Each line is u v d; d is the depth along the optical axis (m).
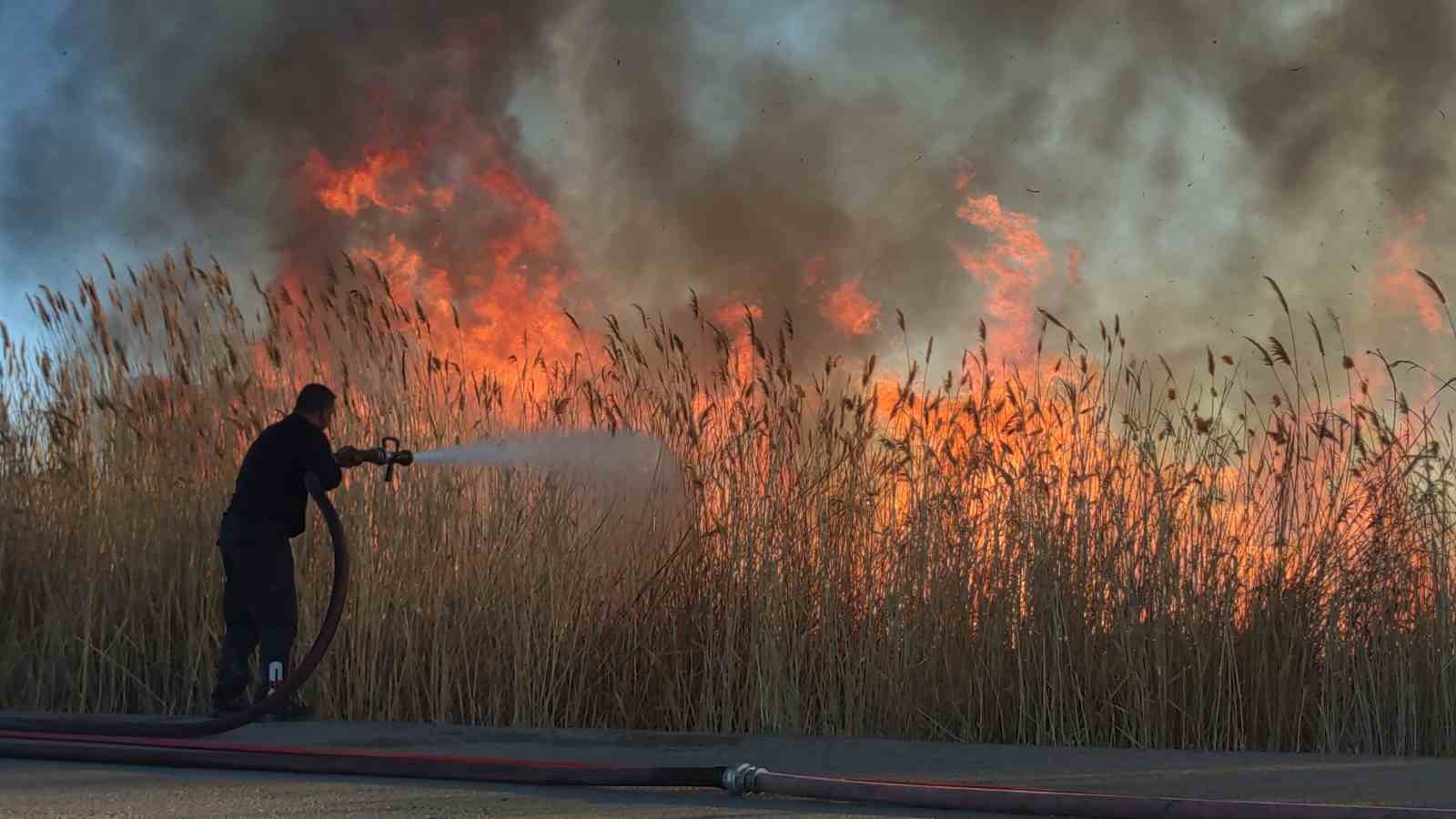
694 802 4.06
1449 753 6.20
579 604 7.09
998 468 7.00
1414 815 3.48
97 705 7.07
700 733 6.12
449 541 7.12
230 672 6.23
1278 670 6.48
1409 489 6.69
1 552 7.44
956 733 6.64
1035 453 7.11
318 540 7.09
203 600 7.22
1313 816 3.54
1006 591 6.71
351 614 6.93
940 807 3.91
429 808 3.89
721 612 7.12
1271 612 6.55
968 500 6.98
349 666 6.87
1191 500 6.82
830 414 7.38
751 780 4.16
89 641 7.04
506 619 7.02
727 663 6.85
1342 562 6.59
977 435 7.23
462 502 7.24
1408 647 6.33
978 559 6.82
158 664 7.14
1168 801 3.70
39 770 4.63
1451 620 6.34
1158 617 6.49
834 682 6.74
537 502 7.22
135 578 7.29
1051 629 6.61
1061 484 6.97
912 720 6.65
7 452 7.73
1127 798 3.74
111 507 7.45
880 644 6.75
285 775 4.53
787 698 6.73
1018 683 6.59
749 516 7.11
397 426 7.52
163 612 7.20
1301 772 4.76
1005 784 4.46
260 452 6.23
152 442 7.59
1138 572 6.56
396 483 7.22
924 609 6.79
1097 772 4.78
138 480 7.48
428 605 7.04
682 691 6.96
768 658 6.76
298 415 6.33
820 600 6.90
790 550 6.99
